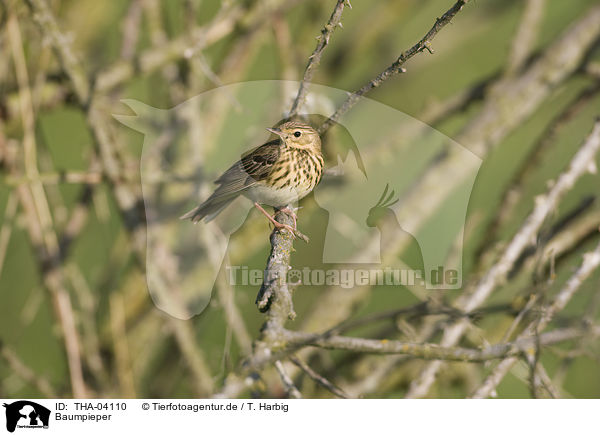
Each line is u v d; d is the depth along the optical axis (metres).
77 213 13.19
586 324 7.38
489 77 13.54
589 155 9.55
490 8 15.73
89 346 12.31
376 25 15.09
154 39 13.15
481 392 8.34
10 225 11.20
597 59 13.52
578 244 11.31
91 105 11.09
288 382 7.14
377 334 12.05
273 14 11.79
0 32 11.01
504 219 12.12
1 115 12.05
